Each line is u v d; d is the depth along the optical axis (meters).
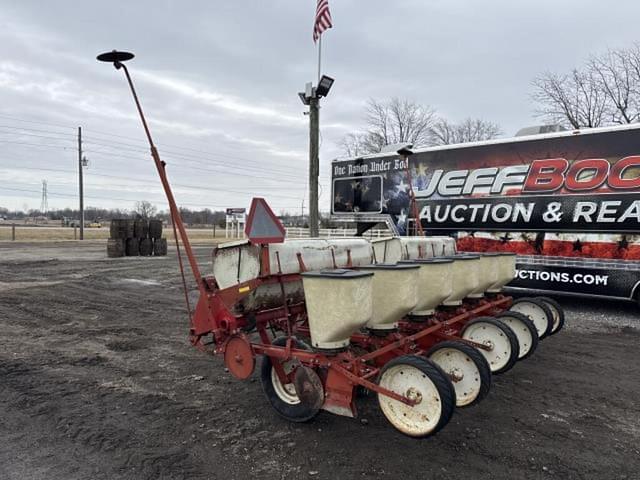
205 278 4.73
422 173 11.96
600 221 9.22
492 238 10.75
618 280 9.03
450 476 3.40
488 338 5.18
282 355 4.00
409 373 3.55
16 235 42.22
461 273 5.29
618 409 4.70
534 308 6.55
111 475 3.39
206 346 4.73
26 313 9.13
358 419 4.35
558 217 9.75
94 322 8.45
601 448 3.86
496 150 10.65
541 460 3.65
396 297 4.04
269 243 4.39
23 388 5.12
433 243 6.77
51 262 18.94
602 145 9.19
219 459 3.63
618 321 8.98
